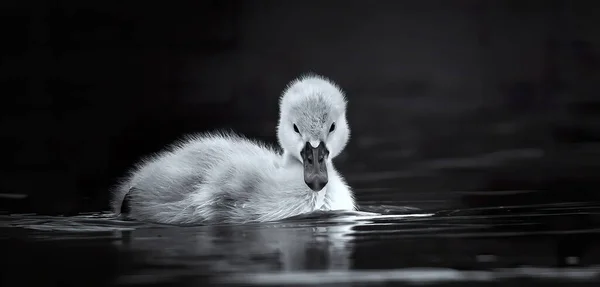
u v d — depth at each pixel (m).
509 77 30.88
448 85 30.53
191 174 14.22
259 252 11.14
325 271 10.19
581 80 30.09
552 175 18.08
